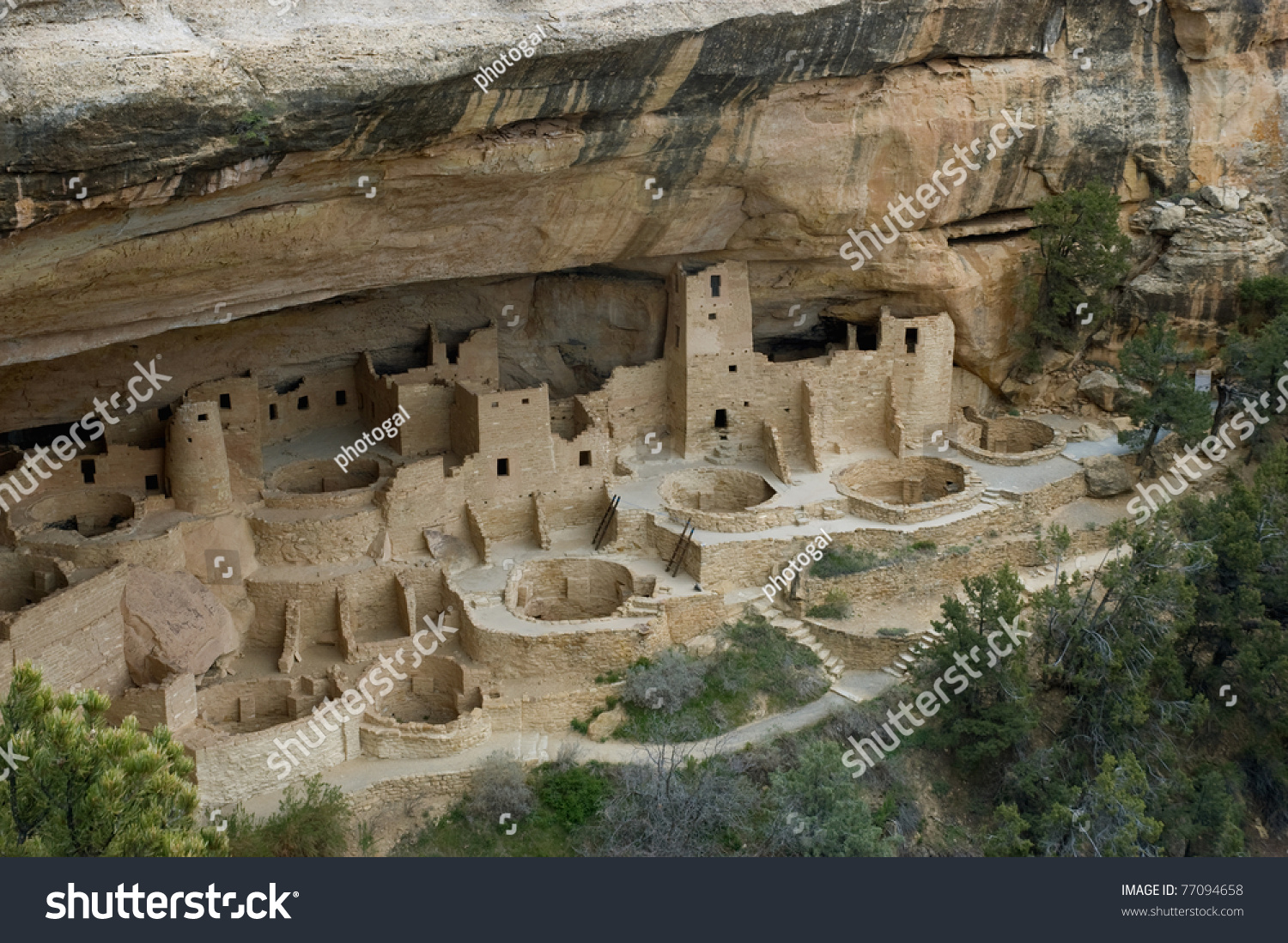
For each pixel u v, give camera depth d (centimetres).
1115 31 3628
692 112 2955
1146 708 3142
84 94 2011
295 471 3472
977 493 3662
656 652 3158
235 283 2714
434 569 3234
